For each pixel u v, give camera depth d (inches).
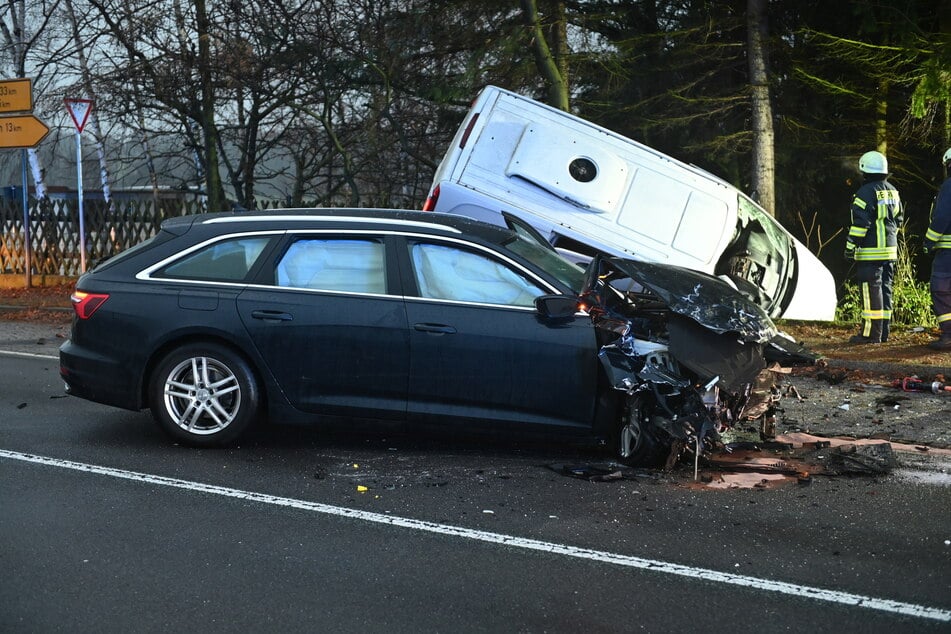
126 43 696.4
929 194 625.6
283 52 676.1
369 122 699.4
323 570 174.9
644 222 388.5
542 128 396.5
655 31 652.1
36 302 610.5
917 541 193.9
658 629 151.1
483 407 248.8
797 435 285.4
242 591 164.4
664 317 253.8
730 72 650.2
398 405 251.3
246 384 255.4
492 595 164.2
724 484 233.1
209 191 733.3
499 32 649.0
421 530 197.9
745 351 233.9
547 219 383.9
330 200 762.2
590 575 173.9
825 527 202.2
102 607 156.8
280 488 225.9
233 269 260.5
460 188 387.9
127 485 226.2
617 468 243.6
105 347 259.8
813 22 611.2
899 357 405.1
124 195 1128.2
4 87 649.6
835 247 644.7
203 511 207.9
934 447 275.0
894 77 570.3
